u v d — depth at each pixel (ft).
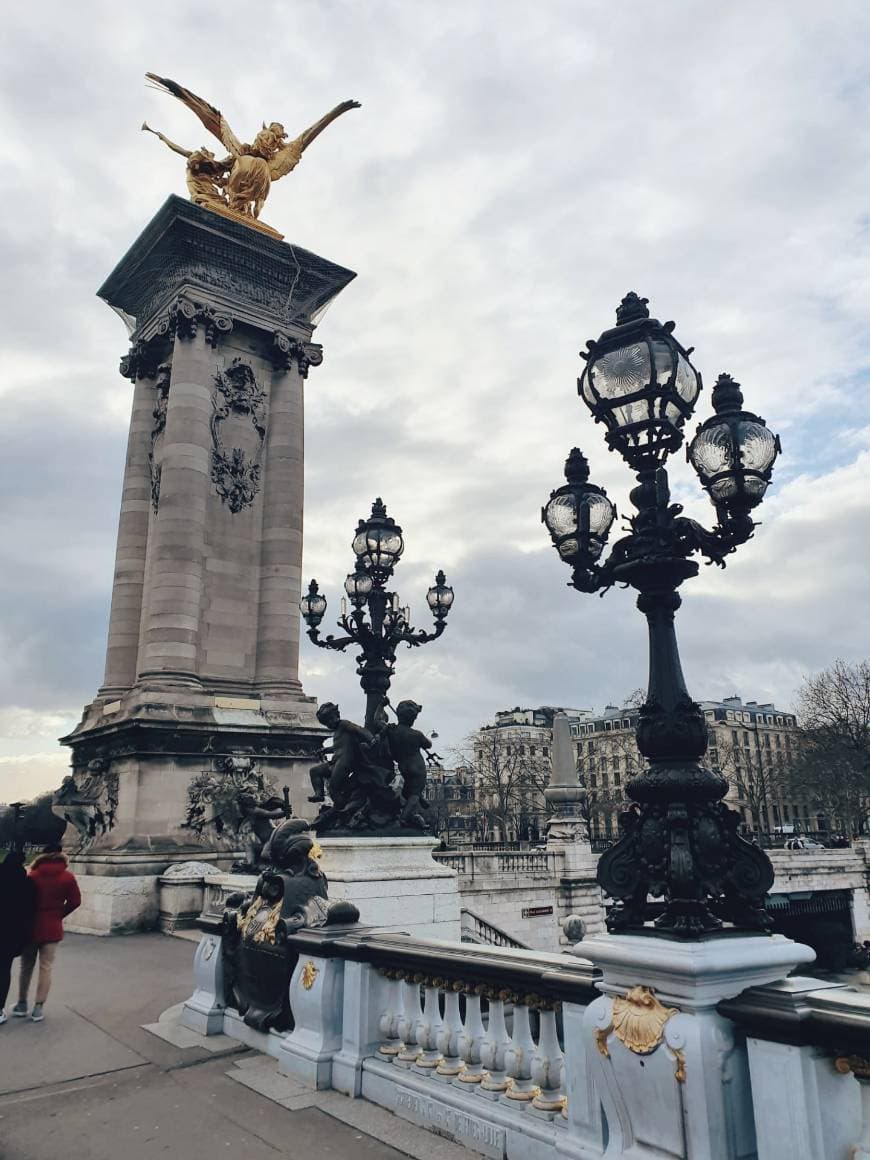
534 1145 19.63
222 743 90.58
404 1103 23.68
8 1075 28.17
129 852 79.82
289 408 109.70
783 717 450.30
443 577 56.29
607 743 380.99
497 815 305.53
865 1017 13.89
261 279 110.52
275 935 30.48
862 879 173.88
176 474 97.76
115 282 113.91
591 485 22.82
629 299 21.99
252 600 103.09
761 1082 14.92
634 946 16.84
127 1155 21.18
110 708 94.48
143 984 45.50
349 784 57.47
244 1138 22.18
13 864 36.35
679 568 19.45
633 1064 16.47
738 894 17.13
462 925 90.22
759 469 20.06
